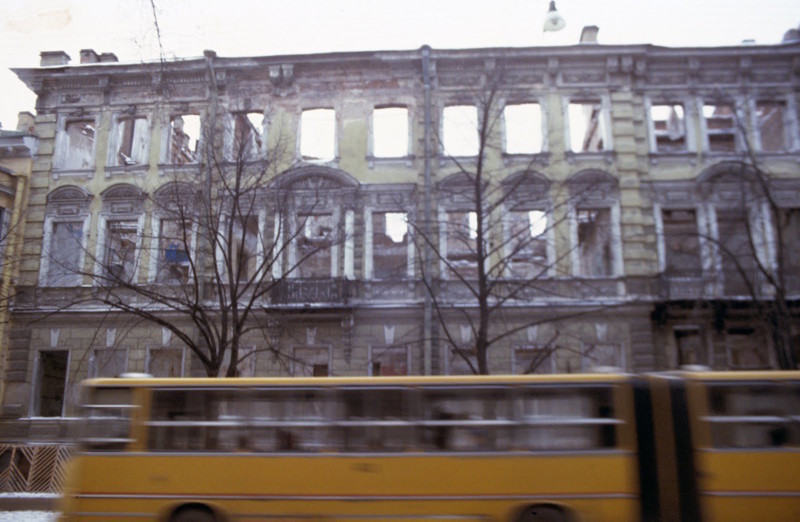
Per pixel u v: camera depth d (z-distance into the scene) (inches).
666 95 768.9
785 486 306.3
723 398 318.7
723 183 735.1
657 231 732.7
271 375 707.4
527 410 322.0
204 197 625.3
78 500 317.7
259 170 661.3
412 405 324.8
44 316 684.7
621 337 700.7
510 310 705.6
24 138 792.3
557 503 309.1
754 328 698.2
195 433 325.1
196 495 316.5
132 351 732.0
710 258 702.5
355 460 319.3
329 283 702.5
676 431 315.3
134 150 812.6
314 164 757.9
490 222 672.4
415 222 699.4
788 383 318.0
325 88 786.8
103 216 771.4
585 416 319.6
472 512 311.1
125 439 323.9
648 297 701.9
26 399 727.1
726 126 776.9
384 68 783.7
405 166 761.6
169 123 794.8
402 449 319.6
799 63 761.0
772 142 772.6
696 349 710.5
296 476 318.0
